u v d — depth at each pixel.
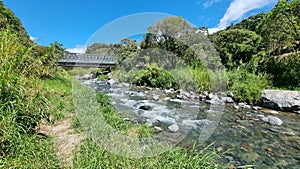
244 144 3.42
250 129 4.24
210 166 2.18
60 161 2.13
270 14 12.65
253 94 7.15
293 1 11.12
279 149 3.26
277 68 11.32
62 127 3.32
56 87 5.94
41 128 3.07
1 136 1.93
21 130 2.16
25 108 2.29
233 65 11.80
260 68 11.90
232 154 3.00
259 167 2.66
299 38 12.35
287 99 6.27
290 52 13.75
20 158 1.84
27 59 2.59
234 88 7.72
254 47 14.37
